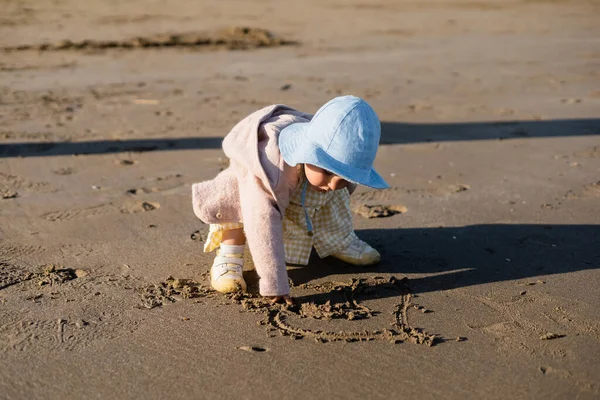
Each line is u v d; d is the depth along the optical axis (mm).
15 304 2600
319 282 2816
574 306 2590
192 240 3232
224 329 2432
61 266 2943
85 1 15664
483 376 2145
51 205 3703
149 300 2643
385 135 5289
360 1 16609
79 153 4762
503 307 2588
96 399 2041
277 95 6805
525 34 11422
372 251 2943
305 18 13742
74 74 7949
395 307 2596
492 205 3691
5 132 5320
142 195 3889
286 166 2537
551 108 6152
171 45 10242
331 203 2881
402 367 2197
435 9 15156
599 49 9633
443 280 2820
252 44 10398
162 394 2062
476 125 5562
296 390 2078
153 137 5215
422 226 3400
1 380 2127
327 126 2406
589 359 2234
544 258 3020
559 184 4035
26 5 14688
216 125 5594
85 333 2400
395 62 8797
